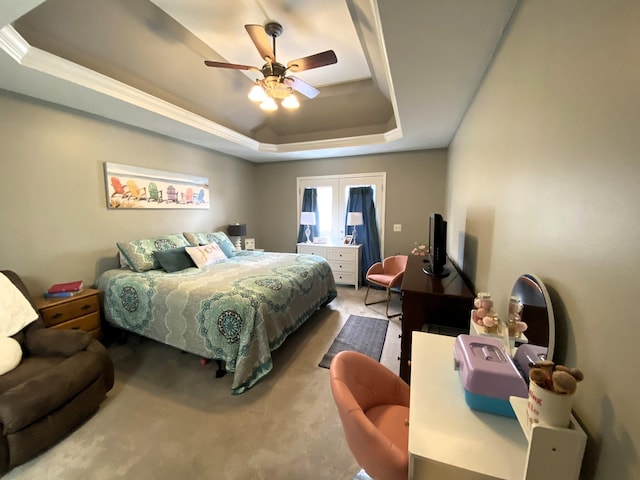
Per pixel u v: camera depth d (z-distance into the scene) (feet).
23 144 7.71
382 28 4.60
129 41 7.71
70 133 8.70
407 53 5.32
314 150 14.43
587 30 2.28
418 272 8.13
